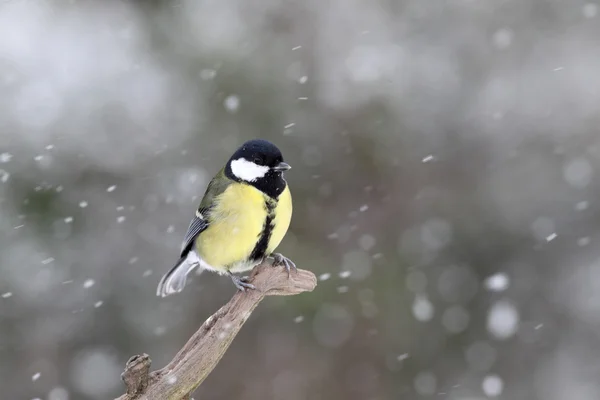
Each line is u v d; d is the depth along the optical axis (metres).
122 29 14.47
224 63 14.06
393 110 14.81
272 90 14.09
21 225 12.77
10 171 12.89
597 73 15.91
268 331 13.39
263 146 6.87
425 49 15.84
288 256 13.53
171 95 13.94
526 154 15.52
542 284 14.71
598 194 15.23
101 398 12.80
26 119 13.38
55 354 12.84
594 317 14.48
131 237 13.26
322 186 14.19
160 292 7.67
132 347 13.02
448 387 13.56
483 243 14.79
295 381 13.09
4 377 12.60
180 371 5.46
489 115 15.48
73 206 13.08
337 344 13.41
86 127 13.57
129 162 13.55
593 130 15.70
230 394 13.00
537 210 15.17
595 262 14.81
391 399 13.23
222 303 13.30
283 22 15.07
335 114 14.52
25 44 14.08
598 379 14.00
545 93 15.86
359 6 15.59
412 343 13.70
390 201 14.41
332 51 15.03
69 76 13.92
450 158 15.15
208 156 13.59
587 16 16.03
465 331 14.06
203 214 7.12
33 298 12.88
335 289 13.64
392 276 13.96
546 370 14.11
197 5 14.84
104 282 13.10
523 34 16.20
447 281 14.27
